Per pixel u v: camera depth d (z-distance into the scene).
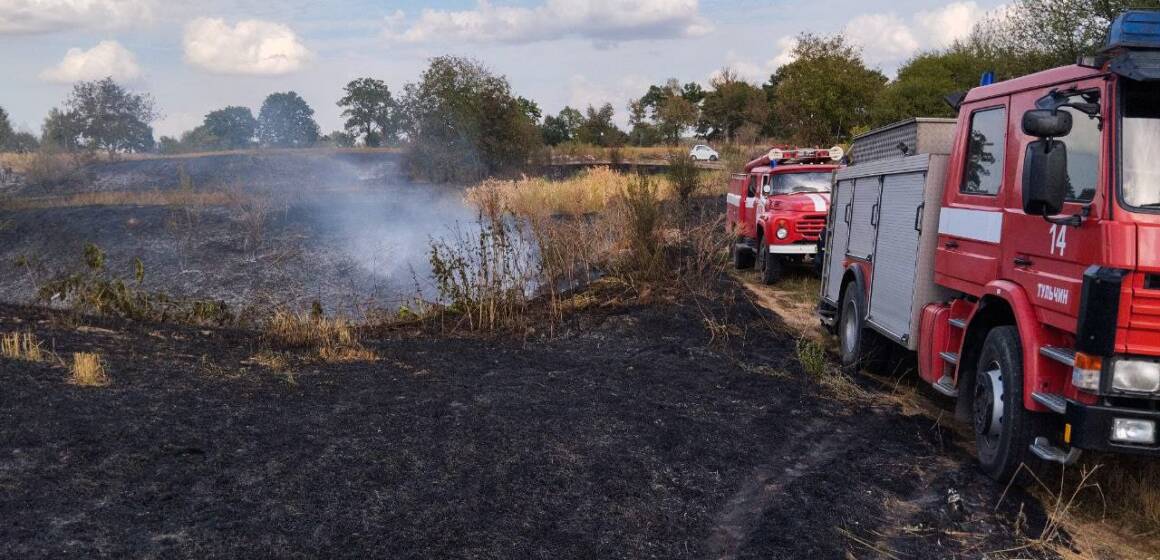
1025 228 5.26
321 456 5.16
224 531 4.09
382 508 4.51
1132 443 4.44
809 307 12.51
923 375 6.72
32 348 6.88
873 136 8.67
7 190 33.53
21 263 11.38
